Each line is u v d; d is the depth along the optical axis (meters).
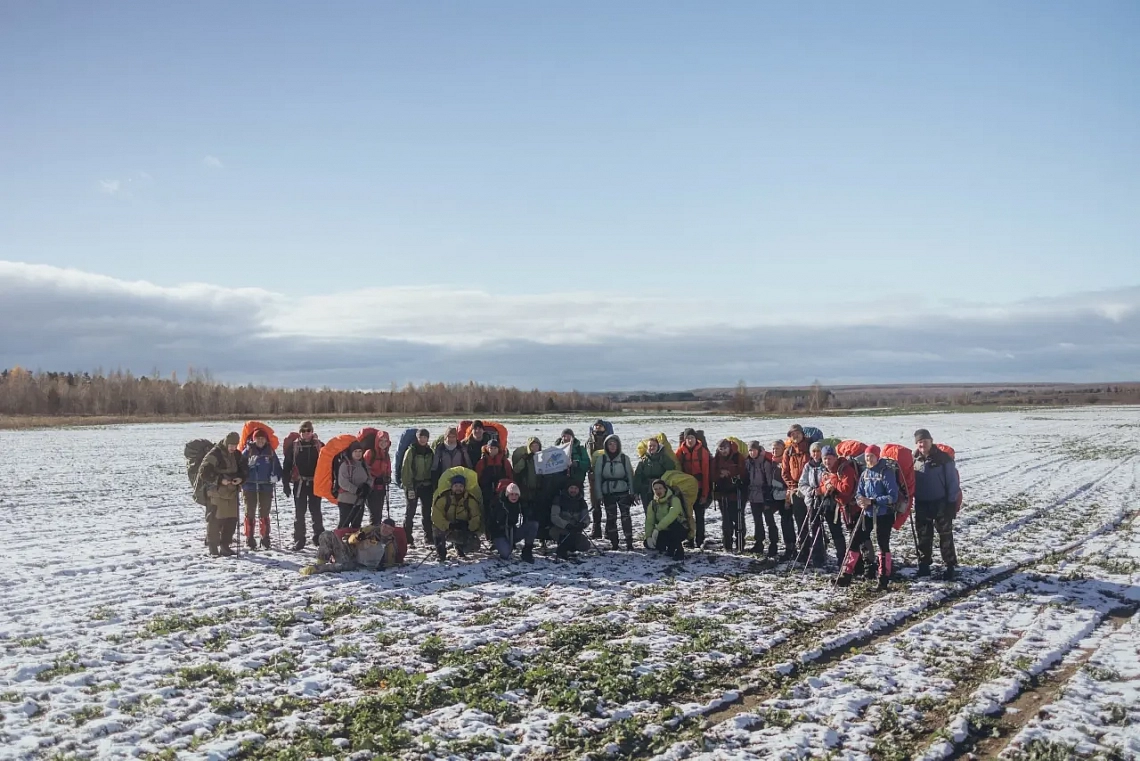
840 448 13.12
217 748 6.68
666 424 68.38
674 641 9.66
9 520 19.11
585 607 11.15
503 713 7.55
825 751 6.81
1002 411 106.44
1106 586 12.46
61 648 9.14
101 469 31.31
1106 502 21.89
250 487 15.12
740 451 15.30
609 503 15.23
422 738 6.94
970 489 24.75
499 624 10.27
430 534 15.52
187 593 11.73
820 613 10.95
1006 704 7.88
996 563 14.16
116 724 7.12
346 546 13.52
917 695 8.03
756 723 7.44
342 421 75.94
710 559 14.61
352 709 7.52
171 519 19.31
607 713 7.56
